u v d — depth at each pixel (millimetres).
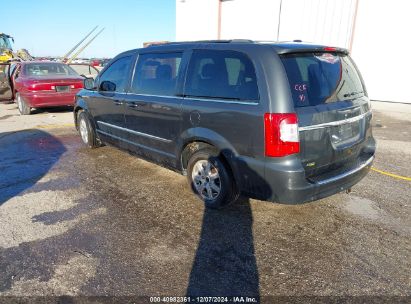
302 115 3047
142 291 2578
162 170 5211
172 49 4215
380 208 3988
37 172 5102
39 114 10328
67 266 2854
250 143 3225
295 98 3062
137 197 4230
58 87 9414
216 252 3082
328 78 3422
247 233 3412
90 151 6211
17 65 10812
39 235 3330
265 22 15680
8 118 9641
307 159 3143
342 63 3725
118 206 3980
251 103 3189
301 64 3246
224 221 3645
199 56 3824
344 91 3570
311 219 3711
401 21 12305
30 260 2928
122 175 4992
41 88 9227
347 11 13289
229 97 3412
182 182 4727
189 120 3807
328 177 3311
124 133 5055
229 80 3445
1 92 11531
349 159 3627
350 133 3588
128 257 2988
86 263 2896
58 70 10555
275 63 3102
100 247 3137
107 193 4348
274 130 3025
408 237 3367
